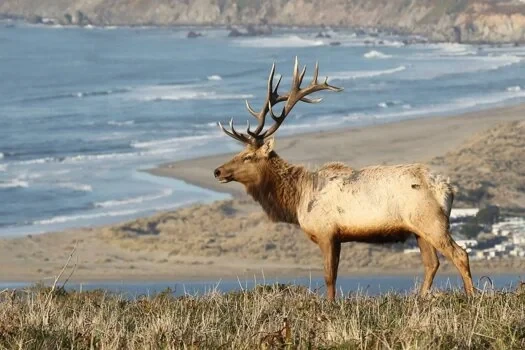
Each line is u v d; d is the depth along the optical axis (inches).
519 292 1752.0
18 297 2037.4
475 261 7564.0
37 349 1397.6
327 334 1432.1
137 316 1727.4
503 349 1323.8
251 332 1475.1
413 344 1311.5
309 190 2134.6
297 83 2311.8
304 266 7544.3
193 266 7431.1
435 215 2018.9
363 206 2066.9
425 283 2033.7
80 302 1982.0
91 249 7775.6
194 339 1424.7
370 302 1769.2
